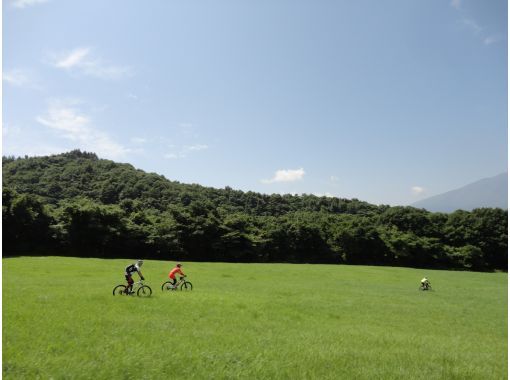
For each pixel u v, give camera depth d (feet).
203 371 37.55
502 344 61.72
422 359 46.75
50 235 287.28
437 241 356.38
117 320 58.49
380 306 97.30
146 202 472.03
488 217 357.61
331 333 59.82
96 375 35.09
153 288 109.50
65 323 54.19
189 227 327.06
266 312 76.02
